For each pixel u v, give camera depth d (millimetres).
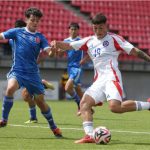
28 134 31875
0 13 99938
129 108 27094
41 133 32594
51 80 88500
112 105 26688
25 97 40875
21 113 53250
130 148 25250
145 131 35594
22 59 30094
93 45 27891
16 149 24281
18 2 103188
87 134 27297
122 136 31609
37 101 30219
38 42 30188
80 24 102312
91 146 25750
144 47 101500
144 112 60062
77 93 53438
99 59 27703
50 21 101312
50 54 28766
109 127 38875
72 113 55156
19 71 30109
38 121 43125
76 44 28156
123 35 103500
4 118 30688
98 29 27406
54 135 31188
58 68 88312
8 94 30078
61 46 28359
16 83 30000
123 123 43031
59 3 106750
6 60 86562
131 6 110000
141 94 92375
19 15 100625
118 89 26984
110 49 27594
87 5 107688
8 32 30109
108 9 108125
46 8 103938
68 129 36094
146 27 106312
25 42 30062
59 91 87750
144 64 91938
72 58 52812
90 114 27547
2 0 102312
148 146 26375
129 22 106562
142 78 92438
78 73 52719
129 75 92000
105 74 27500
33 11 29906
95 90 27500
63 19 102562
